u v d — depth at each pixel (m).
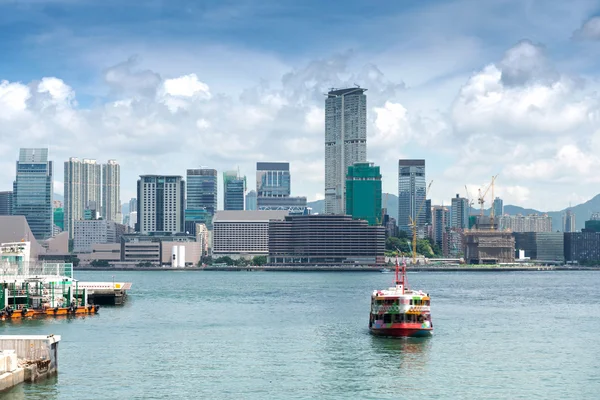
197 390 133.25
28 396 125.38
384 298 195.38
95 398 126.19
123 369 148.75
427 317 195.75
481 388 137.00
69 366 150.25
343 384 138.88
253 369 150.88
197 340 186.75
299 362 158.38
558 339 194.12
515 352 172.88
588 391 135.38
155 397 127.94
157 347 174.88
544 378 145.38
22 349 136.12
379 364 157.00
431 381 141.88
